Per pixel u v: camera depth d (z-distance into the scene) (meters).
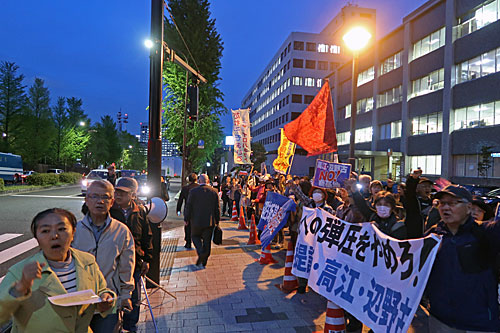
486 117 22.08
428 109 27.38
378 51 34.94
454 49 24.73
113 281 2.64
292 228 5.55
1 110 39.12
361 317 3.17
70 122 51.69
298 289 5.04
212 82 24.00
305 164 52.88
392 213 3.64
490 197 11.68
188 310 4.38
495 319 2.21
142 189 15.93
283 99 64.88
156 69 5.50
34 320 1.78
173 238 9.28
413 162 29.47
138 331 3.78
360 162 37.53
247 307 4.50
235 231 10.66
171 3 22.50
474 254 2.23
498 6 21.41
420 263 2.59
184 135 19.38
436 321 2.42
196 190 6.46
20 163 34.69
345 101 42.53
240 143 15.48
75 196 20.08
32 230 1.92
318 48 61.31
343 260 3.71
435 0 26.78
